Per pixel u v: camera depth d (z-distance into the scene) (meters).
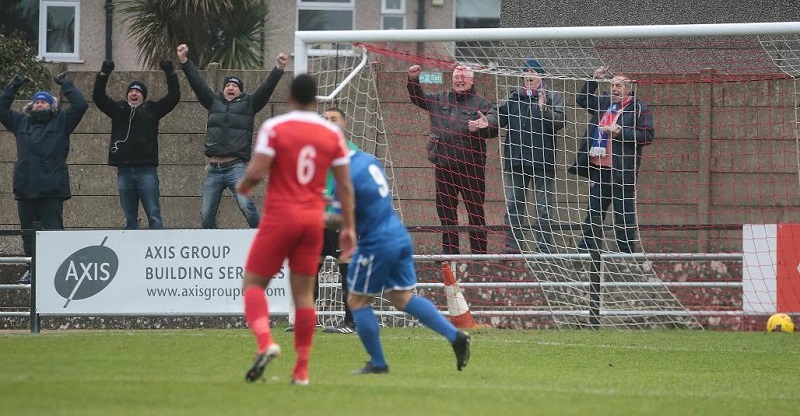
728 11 71.00
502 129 56.09
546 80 57.12
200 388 27.61
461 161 54.03
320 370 33.66
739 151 57.75
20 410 24.06
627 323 51.72
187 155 60.78
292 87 28.22
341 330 46.97
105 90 56.62
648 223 57.91
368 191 31.33
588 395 29.42
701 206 57.84
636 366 38.53
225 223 60.22
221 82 61.22
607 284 52.06
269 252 27.80
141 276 49.06
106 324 52.03
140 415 23.42
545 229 52.94
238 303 48.78
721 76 56.91
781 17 70.56
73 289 49.28
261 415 23.55
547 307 51.78
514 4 73.81
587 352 42.00
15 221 61.12
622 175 53.44
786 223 56.56
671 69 61.25
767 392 32.50
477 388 29.83
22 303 53.12
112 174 61.22
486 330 49.72
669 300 52.00
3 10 92.19
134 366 33.44
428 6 93.31
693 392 31.70
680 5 71.75
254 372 27.67
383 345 42.44
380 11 93.44
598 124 53.69
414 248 54.84
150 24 78.06
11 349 38.22
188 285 48.91
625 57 61.41
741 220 57.78
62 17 92.00
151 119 54.53
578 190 55.22
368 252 31.56
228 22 79.00
